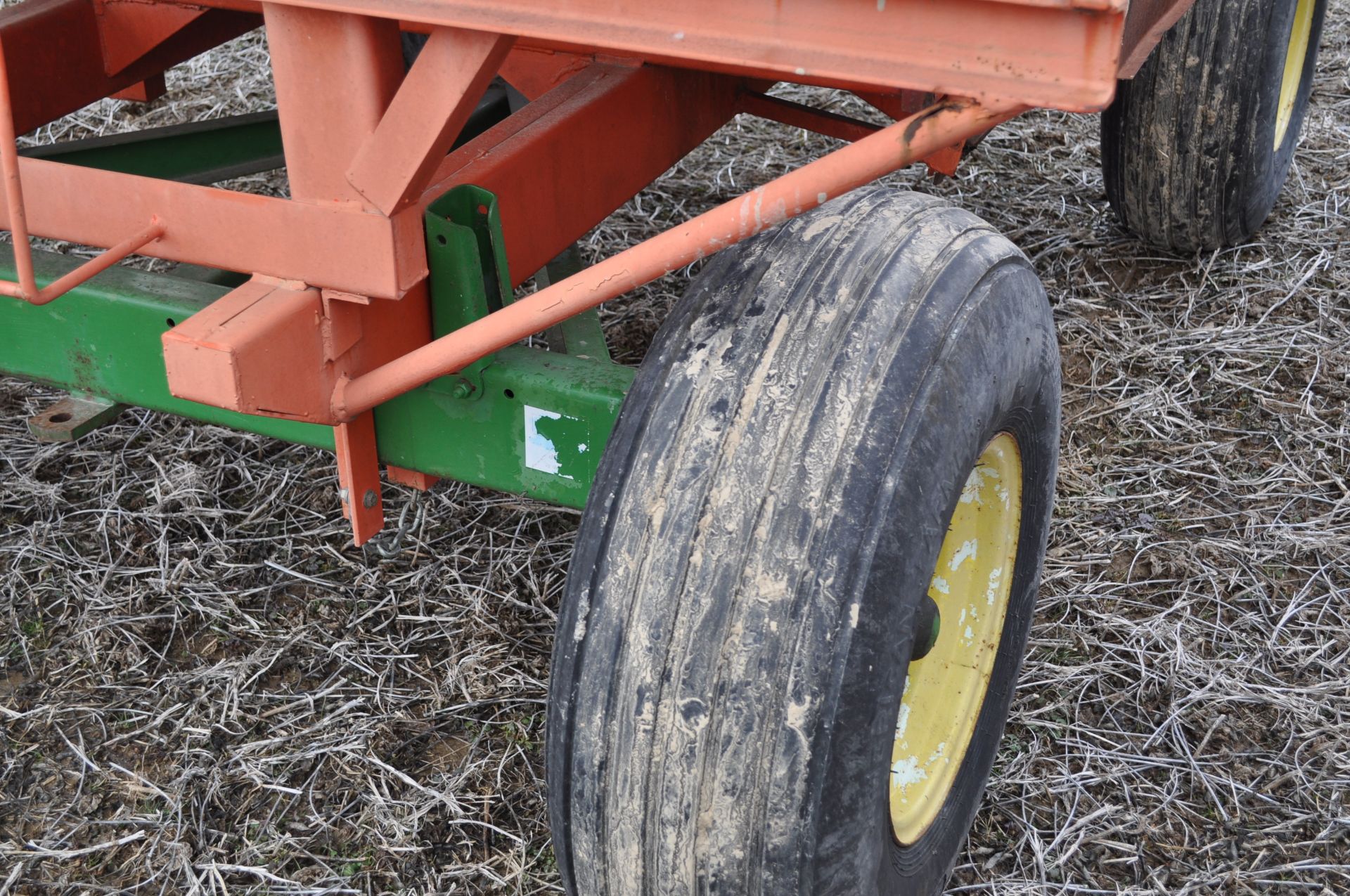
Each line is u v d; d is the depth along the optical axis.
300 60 1.54
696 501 1.53
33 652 2.65
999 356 1.76
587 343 2.41
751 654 1.48
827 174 1.36
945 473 1.61
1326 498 3.12
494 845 2.23
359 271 1.65
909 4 1.15
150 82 3.11
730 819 1.52
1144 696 2.56
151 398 2.12
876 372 1.57
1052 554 2.94
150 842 2.23
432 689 2.57
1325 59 5.80
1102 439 3.36
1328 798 2.33
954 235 1.83
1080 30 1.10
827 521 1.49
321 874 2.17
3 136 1.50
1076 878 2.18
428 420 2.00
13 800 2.31
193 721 2.48
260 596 2.81
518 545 2.96
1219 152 3.74
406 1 1.37
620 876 1.62
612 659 1.54
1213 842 2.24
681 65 2.59
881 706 1.55
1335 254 4.20
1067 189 4.66
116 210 1.81
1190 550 2.95
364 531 2.06
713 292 1.71
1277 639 2.69
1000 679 2.21
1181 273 4.10
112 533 2.98
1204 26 3.55
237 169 3.16
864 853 1.62
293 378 1.72
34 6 2.58
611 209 2.47
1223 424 3.42
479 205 1.94
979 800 2.19
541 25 1.31
